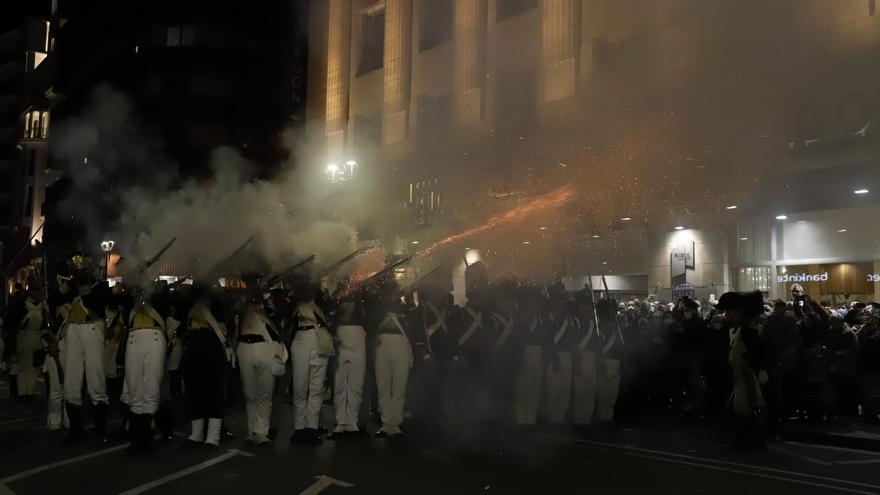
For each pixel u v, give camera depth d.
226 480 7.72
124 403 10.51
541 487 7.61
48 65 68.62
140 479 7.77
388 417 10.64
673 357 14.14
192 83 50.59
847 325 13.34
